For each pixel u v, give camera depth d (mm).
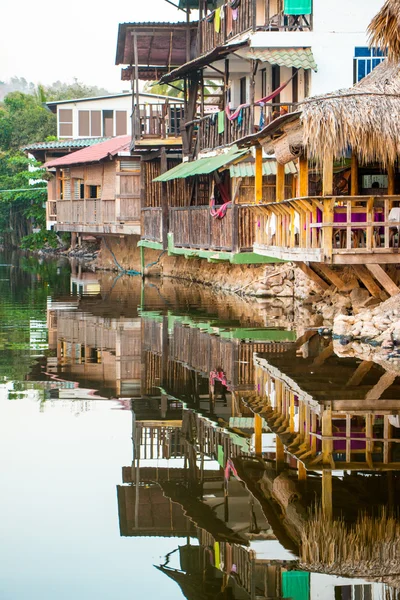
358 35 26359
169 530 8289
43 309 24656
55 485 9391
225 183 28047
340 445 10398
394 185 19547
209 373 14930
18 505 8844
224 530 8219
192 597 6945
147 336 19172
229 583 7223
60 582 7301
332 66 26438
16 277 37156
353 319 18078
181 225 30547
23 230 66438
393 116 15648
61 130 54531
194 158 33156
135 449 10617
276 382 13953
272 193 25109
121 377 14797
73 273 39406
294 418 11648
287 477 9445
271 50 26000
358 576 7180
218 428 11469
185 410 12523
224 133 28703
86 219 43125
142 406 12773
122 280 35031
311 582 7086
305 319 21281
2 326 20953
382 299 18625
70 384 14227
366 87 16797
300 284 25625
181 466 10008
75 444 10820
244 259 24422
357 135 15633
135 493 9141
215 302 25766
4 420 11914
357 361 15320
